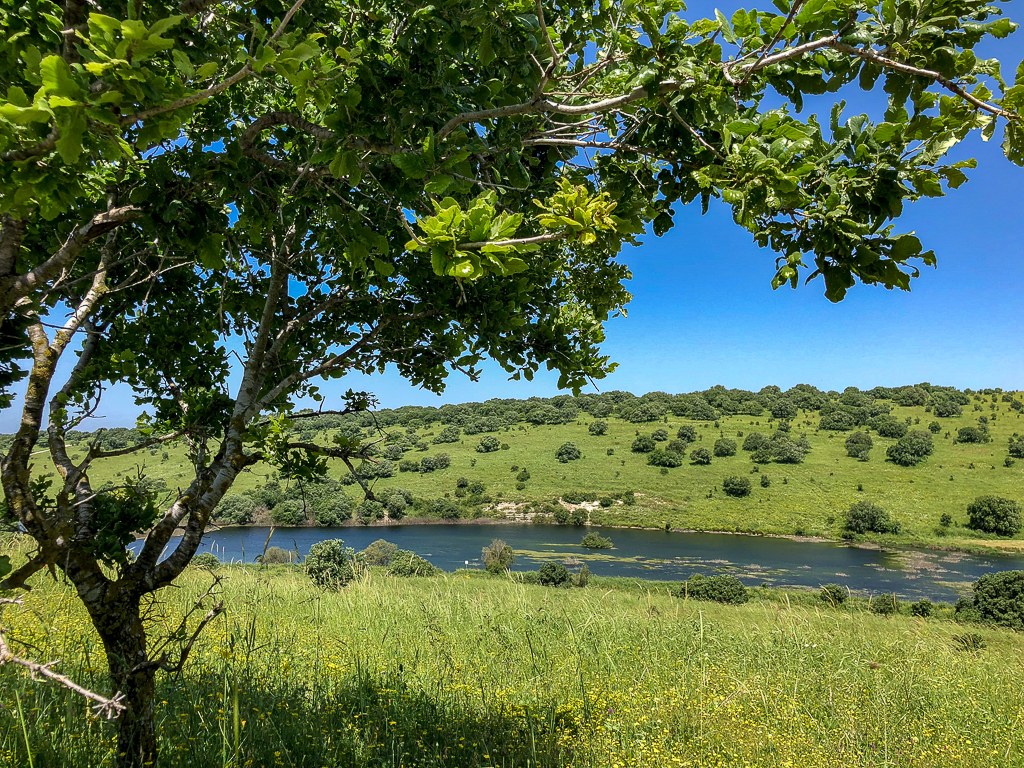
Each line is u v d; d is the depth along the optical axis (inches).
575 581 1413.6
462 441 5876.0
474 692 224.1
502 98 104.2
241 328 175.5
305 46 61.0
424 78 93.0
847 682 269.6
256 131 103.5
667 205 96.1
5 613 217.2
